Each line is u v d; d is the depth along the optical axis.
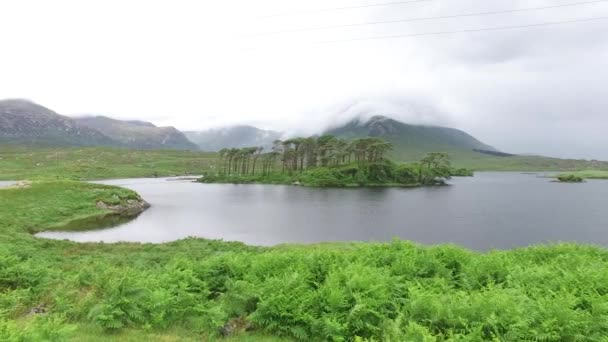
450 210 77.12
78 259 23.20
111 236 47.34
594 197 105.81
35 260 19.08
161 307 9.88
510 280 11.44
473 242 46.09
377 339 8.49
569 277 10.63
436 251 14.51
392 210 76.50
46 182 75.25
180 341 8.72
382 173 166.88
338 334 8.59
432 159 184.75
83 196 71.75
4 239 27.95
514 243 45.56
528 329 7.82
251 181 183.50
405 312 9.00
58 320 8.14
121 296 9.92
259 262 12.73
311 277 11.79
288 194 115.88
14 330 7.27
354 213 71.94
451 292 10.72
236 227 55.84
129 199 77.81
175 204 87.88
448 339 7.38
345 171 166.62
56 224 55.22
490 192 124.75
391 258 14.05
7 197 62.28
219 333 9.22
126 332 9.11
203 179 195.12
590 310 8.88
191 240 32.62
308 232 52.00
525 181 198.00
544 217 67.25
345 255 14.15
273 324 9.22
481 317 8.25
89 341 8.38
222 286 12.34
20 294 11.91
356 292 9.64
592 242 45.78
